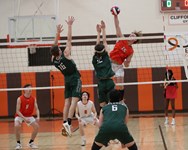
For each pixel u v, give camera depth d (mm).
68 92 8617
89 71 16828
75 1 17328
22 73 17047
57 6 17031
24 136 12078
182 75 16438
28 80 17047
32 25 16547
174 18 17062
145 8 17219
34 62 17078
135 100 16922
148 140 10430
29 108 10211
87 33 17266
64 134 8578
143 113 16938
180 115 16219
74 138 11320
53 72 16938
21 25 16578
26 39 16531
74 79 8445
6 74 17109
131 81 16812
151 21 17188
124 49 8891
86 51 17016
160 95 16844
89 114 10383
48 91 17047
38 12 17328
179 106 16797
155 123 13922
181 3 16750
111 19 17203
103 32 8680
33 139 10133
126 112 7387
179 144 9523
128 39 8812
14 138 11828
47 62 17031
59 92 17047
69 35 8367
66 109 8594
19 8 16891
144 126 13227
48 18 16516
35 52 16953
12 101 17188
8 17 17156
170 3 16812
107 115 7254
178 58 16438
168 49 16484
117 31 8930
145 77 16781
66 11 17344
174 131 11781
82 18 17328
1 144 10836
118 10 8773
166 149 8992
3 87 17141
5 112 17203
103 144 7191
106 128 7074
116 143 10242
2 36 17469
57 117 16984
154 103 16891
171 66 16500
